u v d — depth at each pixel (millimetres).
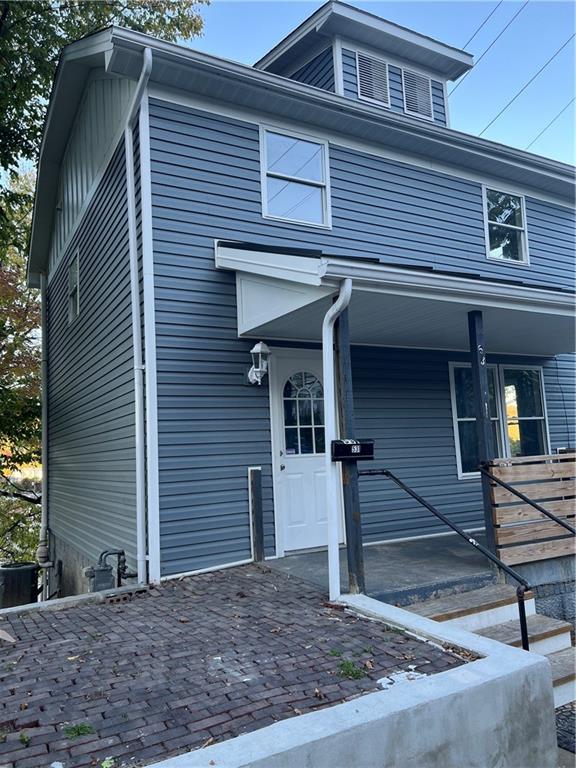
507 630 4398
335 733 2283
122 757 2252
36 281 12461
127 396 6047
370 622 3887
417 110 9344
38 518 17375
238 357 6039
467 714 2680
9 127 12492
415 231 7836
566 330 6750
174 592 4961
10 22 11750
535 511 5379
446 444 7684
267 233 6477
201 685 2916
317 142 7070
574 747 3393
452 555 5922
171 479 5469
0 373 14844
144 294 5559
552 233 9688
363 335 6613
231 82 6117
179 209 5883
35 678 3068
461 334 6773
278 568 5500
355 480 4480
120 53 5605
